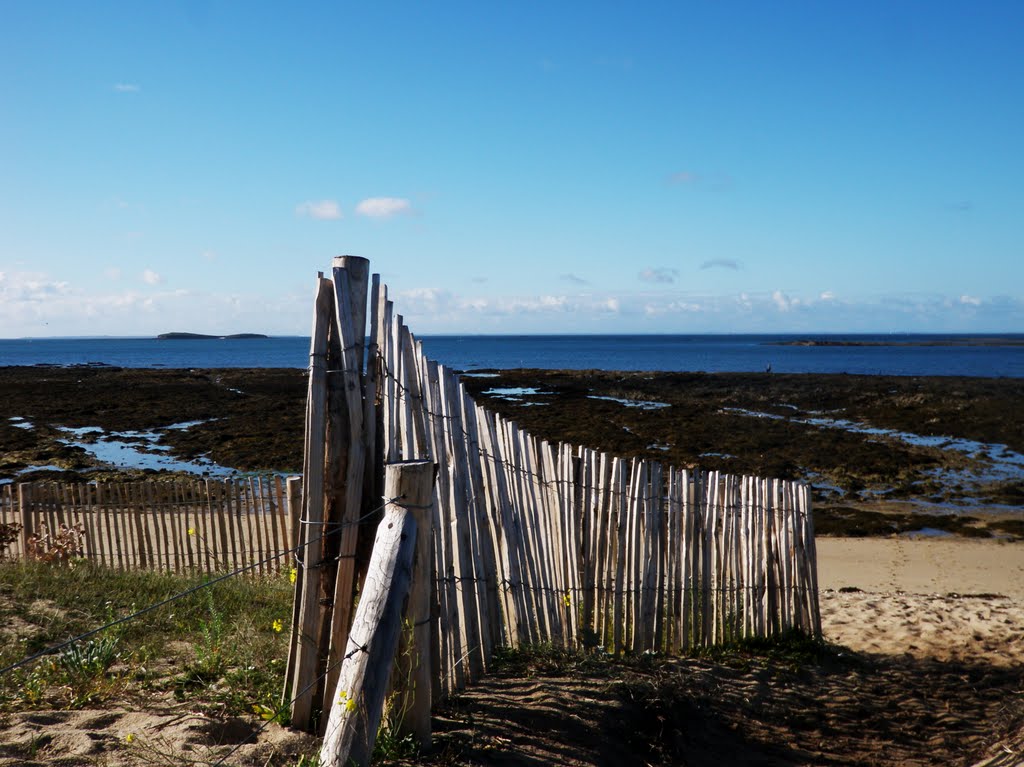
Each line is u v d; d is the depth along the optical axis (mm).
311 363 3283
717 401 39875
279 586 7191
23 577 6250
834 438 27016
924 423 31281
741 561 6320
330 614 3350
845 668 6227
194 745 3070
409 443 3625
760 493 6465
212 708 3492
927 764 4492
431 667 3588
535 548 4953
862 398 39062
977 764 4418
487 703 3939
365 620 2854
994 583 12055
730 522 6227
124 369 74812
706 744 4340
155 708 3473
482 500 4441
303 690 3240
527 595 4848
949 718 5293
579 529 5262
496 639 4586
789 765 4293
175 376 61594
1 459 23547
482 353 150125
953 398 37875
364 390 3373
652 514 5594
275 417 32906
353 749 2713
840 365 100375
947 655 7047
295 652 3363
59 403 40000
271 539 8750
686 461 23391
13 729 3139
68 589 6016
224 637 4879
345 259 3309
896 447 25891
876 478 21484
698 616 5949
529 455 4977
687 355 139750
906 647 7250
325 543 3324
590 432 28375
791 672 5801
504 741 3520
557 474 5199
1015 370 85812
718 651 5922
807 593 6742
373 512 3197
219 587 6605
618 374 59062
